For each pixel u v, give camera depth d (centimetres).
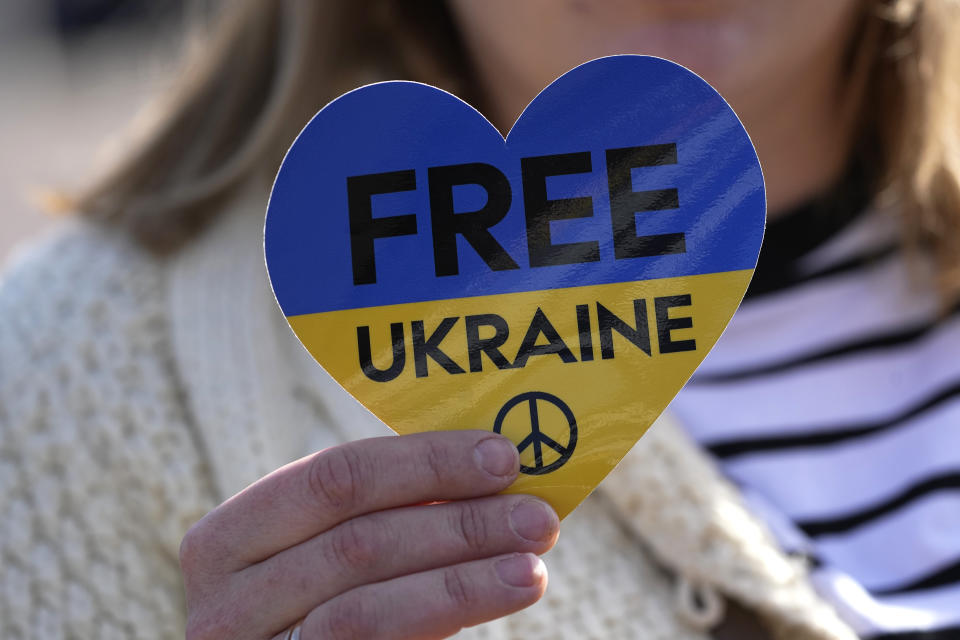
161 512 118
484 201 85
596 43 121
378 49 153
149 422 120
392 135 85
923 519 123
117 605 115
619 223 85
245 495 82
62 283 131
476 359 85
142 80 195
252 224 133
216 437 119
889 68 142
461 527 78
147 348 125
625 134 85
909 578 121
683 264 85
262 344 125
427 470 78
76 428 120
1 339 127
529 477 85
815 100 138
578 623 112
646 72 84
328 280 85
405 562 78
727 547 113
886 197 140
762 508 122
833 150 143
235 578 81
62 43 684
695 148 85
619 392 85
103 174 143
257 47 144
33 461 119
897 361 134
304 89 138
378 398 85
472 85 150
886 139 143
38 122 602
